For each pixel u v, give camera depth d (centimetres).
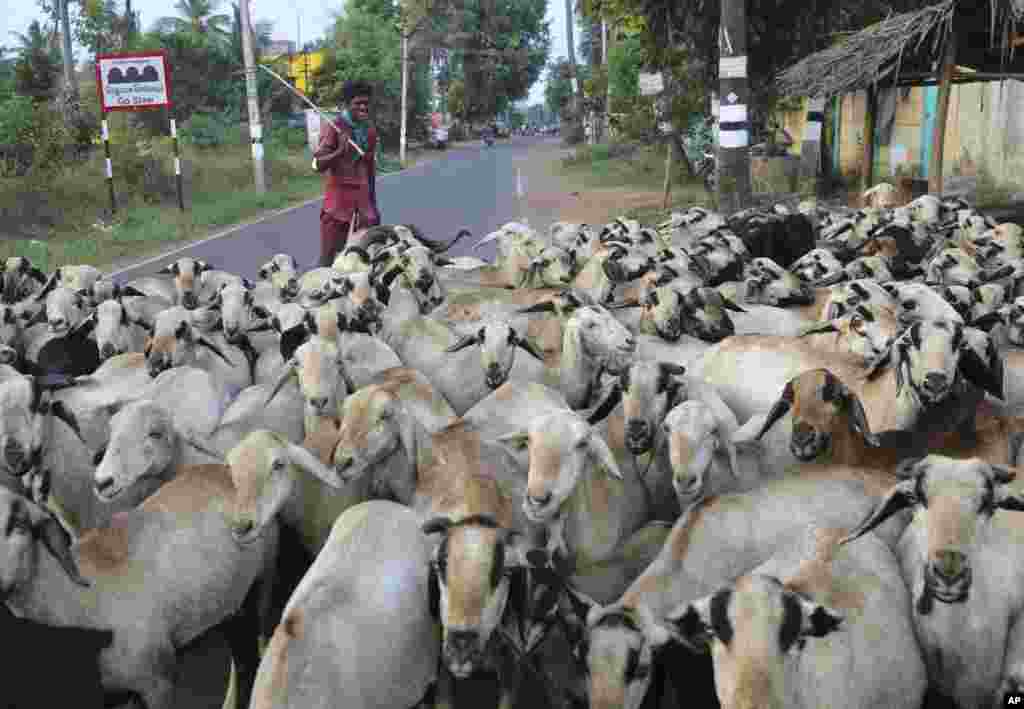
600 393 344
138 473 266
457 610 199
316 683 195
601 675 195
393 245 507
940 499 198
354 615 207
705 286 430
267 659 196
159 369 346
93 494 286
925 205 609
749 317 407
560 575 212
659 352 374
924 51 801
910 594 220
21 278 522
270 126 2417
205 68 2355
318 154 577
